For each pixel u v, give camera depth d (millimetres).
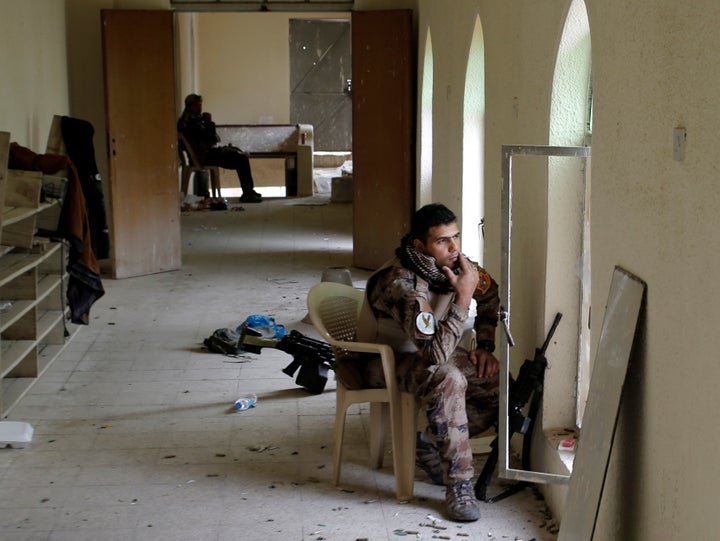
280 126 17047
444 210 4262
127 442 5195
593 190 3533
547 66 4113
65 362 6633
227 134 16875
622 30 3123
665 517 2768
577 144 4098
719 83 2348
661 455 2797
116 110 9258
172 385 6156
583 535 3111
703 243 2465
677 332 2654
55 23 9008
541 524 4215
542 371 4262
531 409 4387
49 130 8602
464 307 4191
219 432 5344
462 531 4156
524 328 4684
